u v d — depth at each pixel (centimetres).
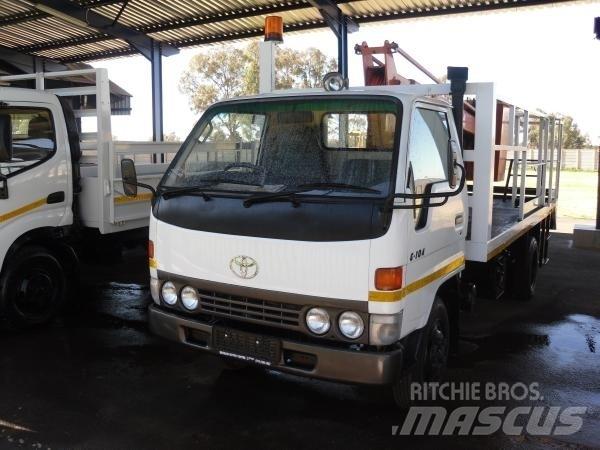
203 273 357
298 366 332
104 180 598
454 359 515
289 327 332
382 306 309
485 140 460
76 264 613
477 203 469
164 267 377
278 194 329
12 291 551
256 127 386
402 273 317
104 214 604
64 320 608
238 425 379
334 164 353
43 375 457
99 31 1173
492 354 530
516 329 607
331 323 320
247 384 443
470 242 476
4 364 480
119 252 678
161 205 377
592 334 593
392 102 350
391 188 320
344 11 1052
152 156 908
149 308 390
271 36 596
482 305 702
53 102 573
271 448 350
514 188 708
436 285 376
